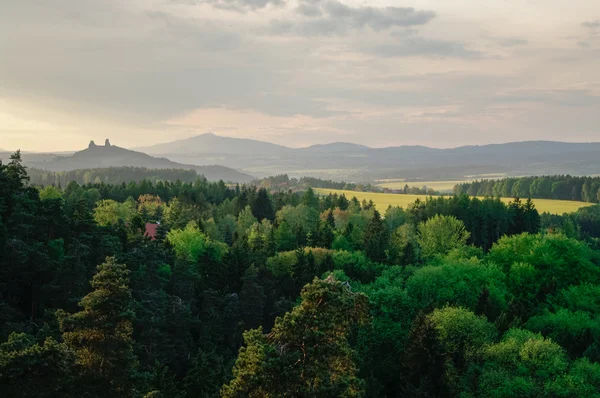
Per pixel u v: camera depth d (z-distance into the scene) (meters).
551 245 90.44
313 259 87.00
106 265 27.58
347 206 199.12
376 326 60.88
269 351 24.64
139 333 53.88
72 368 25.94
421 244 120.69
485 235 151.75
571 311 69.12
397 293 68.06
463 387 50.19
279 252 107.81
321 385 24.25
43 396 23.89
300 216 150.38
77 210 84.12
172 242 96.44
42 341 39.41
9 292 56.03
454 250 100.81
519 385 46.31
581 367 48.88
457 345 55.88
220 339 63.78
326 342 25.45
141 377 28.83
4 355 23.55
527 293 78.81
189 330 64.12
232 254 84.94
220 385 44.53
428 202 171.75
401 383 52.44
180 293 68.81
